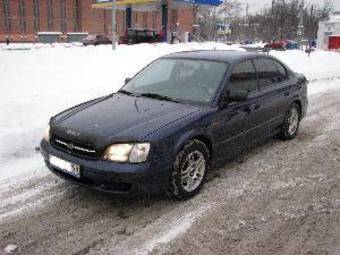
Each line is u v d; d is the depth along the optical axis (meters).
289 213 4.25
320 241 3.73
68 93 8.73
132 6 27.08
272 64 6.21
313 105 9.65
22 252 3.53
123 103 4.93
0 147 5.69
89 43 34.66
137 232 3.85
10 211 4.21
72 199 4.49
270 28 39.91
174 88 5.18
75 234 3.81
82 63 12.95
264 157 5.89
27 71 11.34
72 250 3.56
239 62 5.41
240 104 5.16
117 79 10.88
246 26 50.38
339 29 35.16
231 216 4.16
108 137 4.05
